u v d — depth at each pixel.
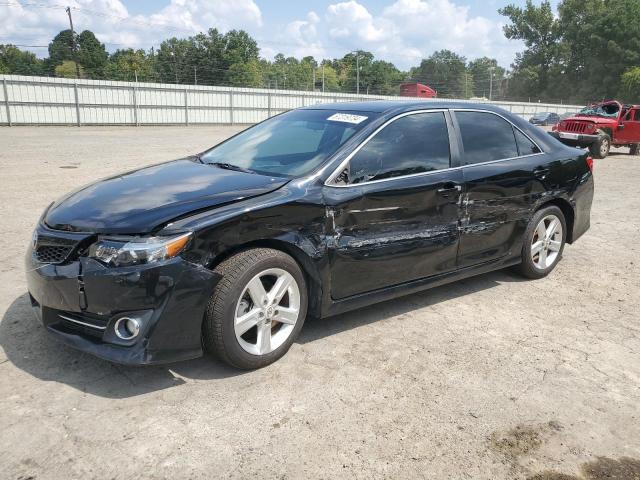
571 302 4.62
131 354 2.85
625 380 3.36
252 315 3.19
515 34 83.69
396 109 4.06
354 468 2.48
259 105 39.62
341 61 144.88
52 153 14.74
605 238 6.84
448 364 3.47
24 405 2.84
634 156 18.25
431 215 4.00
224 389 3.07
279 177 3.56
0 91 28.30
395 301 4.52
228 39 101.00
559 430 2.83
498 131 4.66
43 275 2.99
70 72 98.38
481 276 5.24
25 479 2.32
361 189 3.61
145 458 2.48
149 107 34.09
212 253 2.98
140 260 2.81
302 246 3.35
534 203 4.79
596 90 74.81
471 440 2.71
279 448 2.59
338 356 3.52
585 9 77.56
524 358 3.59
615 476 2.50
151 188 3.40
